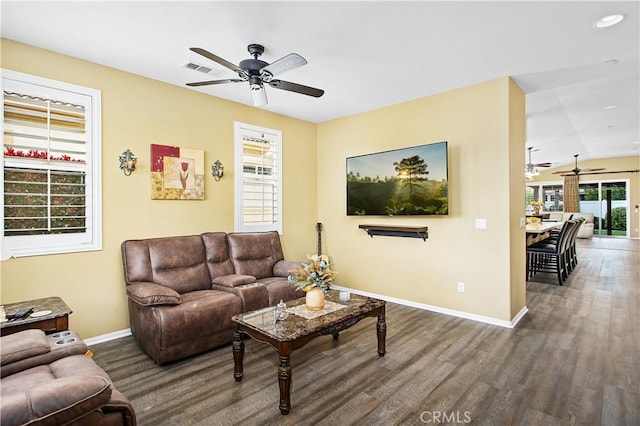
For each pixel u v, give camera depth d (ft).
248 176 15.33
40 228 9.87
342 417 6.88
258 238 14.55
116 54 10.27
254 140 15.61
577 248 31.45
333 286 17.80
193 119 13.30
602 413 6.89
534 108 17.25
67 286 10.28
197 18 8.26
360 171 15.90
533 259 20.39
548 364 9.04
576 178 40.98
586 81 13.15
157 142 12.25
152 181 12.10
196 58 10.52
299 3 7.63
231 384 8.22
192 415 6.98
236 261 13.55
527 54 10.19
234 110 14.75
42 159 9.87
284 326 7.86
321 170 18.42
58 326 7.68
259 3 7.64
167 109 12.54
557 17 8.16
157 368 9.06
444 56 10.33
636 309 13.60
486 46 9.69
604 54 10.21
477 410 7.06
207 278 12.35
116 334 11.19
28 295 9.60
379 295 15.81
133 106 11.67
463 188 12.99
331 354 9.84
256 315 8.75
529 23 8.45
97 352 10.08
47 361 6.07
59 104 10.19
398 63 10.85
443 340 10.77
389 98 14.32
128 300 11.19
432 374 8.58
